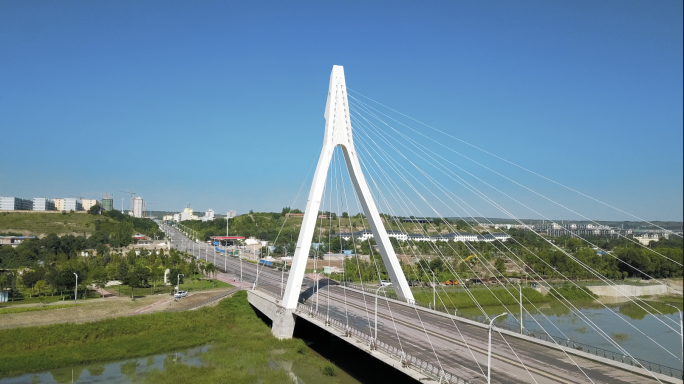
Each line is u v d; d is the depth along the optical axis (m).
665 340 73.31
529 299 110.56
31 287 90.31
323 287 94.75
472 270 132.75
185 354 65.00
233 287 101.19
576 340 72.31
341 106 74.69
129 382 53.94
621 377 39.03
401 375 52.97
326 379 54.31
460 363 43.47
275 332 72.38
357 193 78.75
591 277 134.38
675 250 141.75
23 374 56.75
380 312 68.38
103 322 70.00
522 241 188.88
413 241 174.00
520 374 40.09
